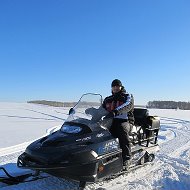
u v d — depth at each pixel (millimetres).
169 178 5242
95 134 4414
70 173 3922
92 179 4105
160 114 33562
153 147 6109
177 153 7676
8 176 4691
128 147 4844
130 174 5410
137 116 5953
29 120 16656
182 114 35250
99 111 4738
